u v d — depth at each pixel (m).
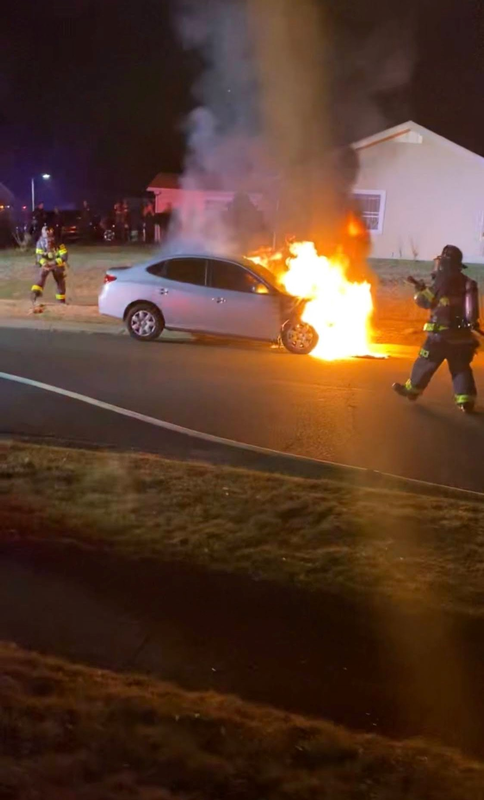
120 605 4.29
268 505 5.66
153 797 2.59
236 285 12.93
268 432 8.38
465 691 3.74
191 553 4.84
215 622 4.19
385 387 10.67
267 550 4.93
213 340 13.81
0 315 15.55
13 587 4.39
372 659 3.96
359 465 7.42
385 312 17.67
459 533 5.34
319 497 5.92
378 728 3.47
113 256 25.02
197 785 2.71
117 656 3.83
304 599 4.41
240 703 3.45
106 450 7.50
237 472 6.49
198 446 7.80
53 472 6.21
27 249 27.91
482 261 26.08
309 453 7.73
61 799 2.51
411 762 3.05
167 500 5.68
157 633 4.06
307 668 3.87
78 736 2.92
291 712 3.53
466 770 3.03
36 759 2.73
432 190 25.95
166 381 10.51
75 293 18.72
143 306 13.21
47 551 4.79
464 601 4.42
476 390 9.90
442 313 9.43
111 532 5.09
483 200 25.75
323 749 3.06
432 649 4.04
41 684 3.32
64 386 10.02
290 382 10.73
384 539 5.17
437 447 8.08
